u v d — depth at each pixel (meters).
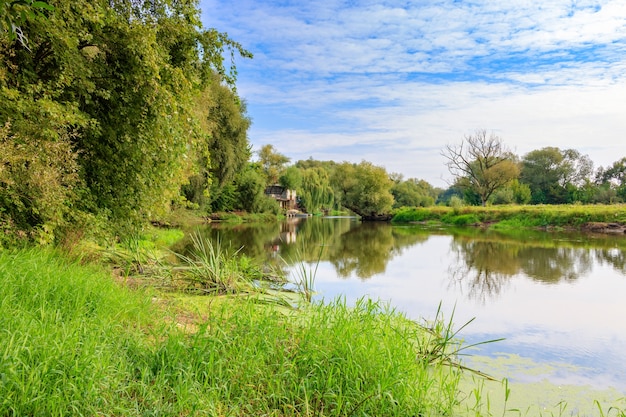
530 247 19.47
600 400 4.48
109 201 8.97
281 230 29.92
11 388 2.75
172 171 9.53
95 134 8.17
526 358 5.77
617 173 85.44
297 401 3.72
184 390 3.21
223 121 29.39
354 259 15.43
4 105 6.18
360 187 51.69
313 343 4.33
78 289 4.83
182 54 9.96
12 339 3.04
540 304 8.94
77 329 3.66
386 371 4.05
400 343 4.89
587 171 82.69
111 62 9.05
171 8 9.52
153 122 8.70
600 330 7.13
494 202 57.94
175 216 27.59
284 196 67.81
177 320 5.38
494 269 13.45
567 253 17.31
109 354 3.42
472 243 21.41
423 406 3.92
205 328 4.19
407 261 15.09
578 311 8.39
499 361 5.64
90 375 3.04
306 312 6.29
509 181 53.50
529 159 81.06
